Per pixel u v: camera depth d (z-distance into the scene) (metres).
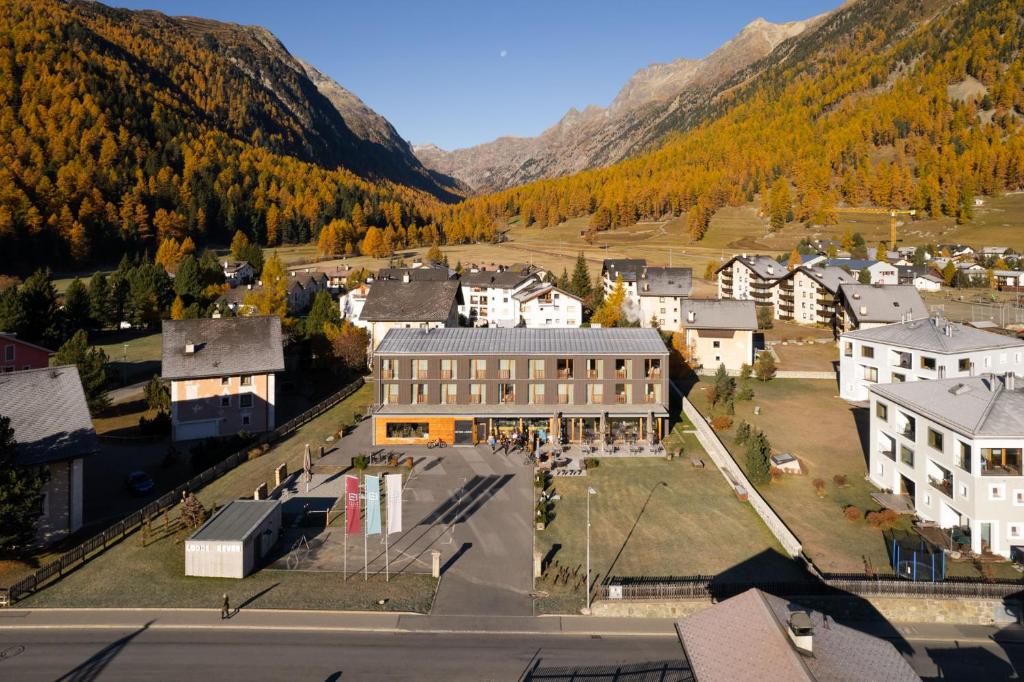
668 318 138.50
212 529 44.97
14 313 110.88
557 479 61.19
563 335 77.25
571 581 43.09
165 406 82.44
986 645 36.81
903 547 47.31
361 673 33.06
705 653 24.45
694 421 76.81
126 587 41.66
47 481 46.12
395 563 45.53
